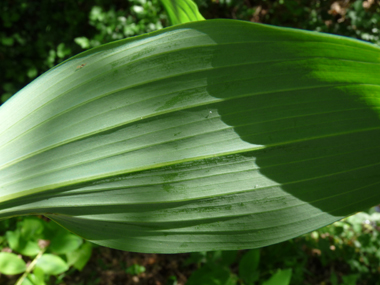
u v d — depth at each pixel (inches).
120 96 5.9
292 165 6.0
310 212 6.2
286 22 39.4
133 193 6.2
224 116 5.8
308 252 31.7
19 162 6.2
